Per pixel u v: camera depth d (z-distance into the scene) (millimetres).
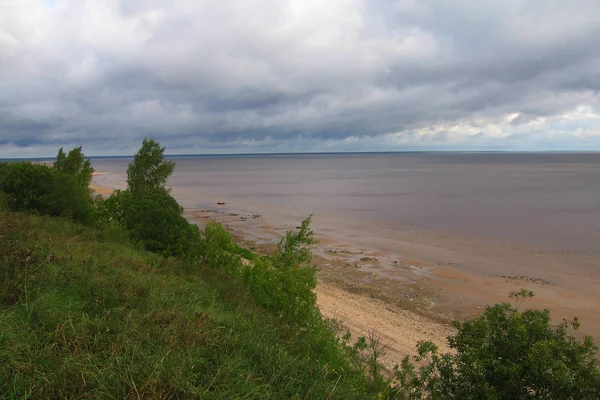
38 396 4164
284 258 12281
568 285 25766
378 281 26172
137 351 5285
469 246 36438
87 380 4535
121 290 7496
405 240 38969
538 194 81000
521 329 7133
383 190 93062
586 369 6789
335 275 27219
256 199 75438
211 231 15398
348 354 8953
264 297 10758
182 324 6578
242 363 5816
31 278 6539
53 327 5527
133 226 15859
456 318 20406
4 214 12766
